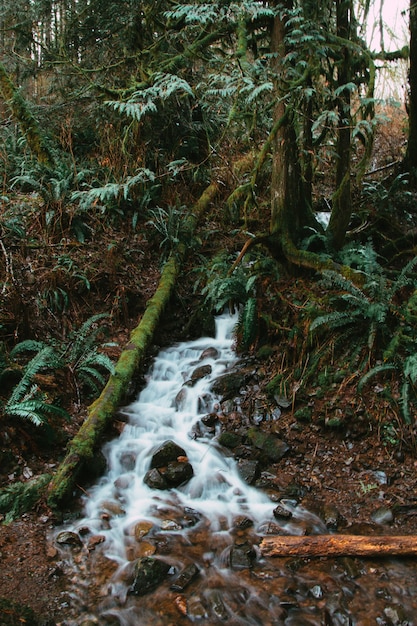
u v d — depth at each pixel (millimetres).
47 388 4812
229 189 8250
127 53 7660
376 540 3545
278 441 4641
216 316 6383
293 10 5062
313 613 3113
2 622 2906
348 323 5094
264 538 3650
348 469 4387
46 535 3711
